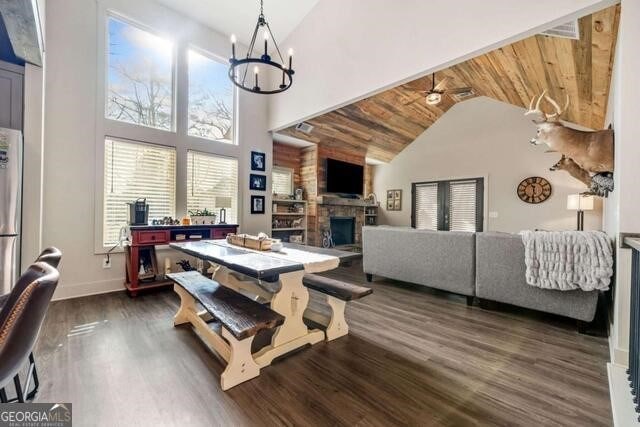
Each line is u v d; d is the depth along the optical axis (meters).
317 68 4.16
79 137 3.20
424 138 7.22
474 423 1.36
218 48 4.50
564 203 5.34
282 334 2.00
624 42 1.81
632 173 1.79
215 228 3.96
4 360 0.79
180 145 4.03
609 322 2.35
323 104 4.09
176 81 4.01
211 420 1.36
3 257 2.31
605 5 1.95
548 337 2.31
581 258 2.34
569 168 3.54
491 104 6.16
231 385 1.62
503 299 2.82
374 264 4.02
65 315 2.66
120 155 3.54
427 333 2.37
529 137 5.70
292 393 1.57
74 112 3.17
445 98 6.23
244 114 4.83
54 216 3.06
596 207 5.03
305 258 2.10
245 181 4.84
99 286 3.37
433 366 1.86
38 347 2.04
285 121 4.76
